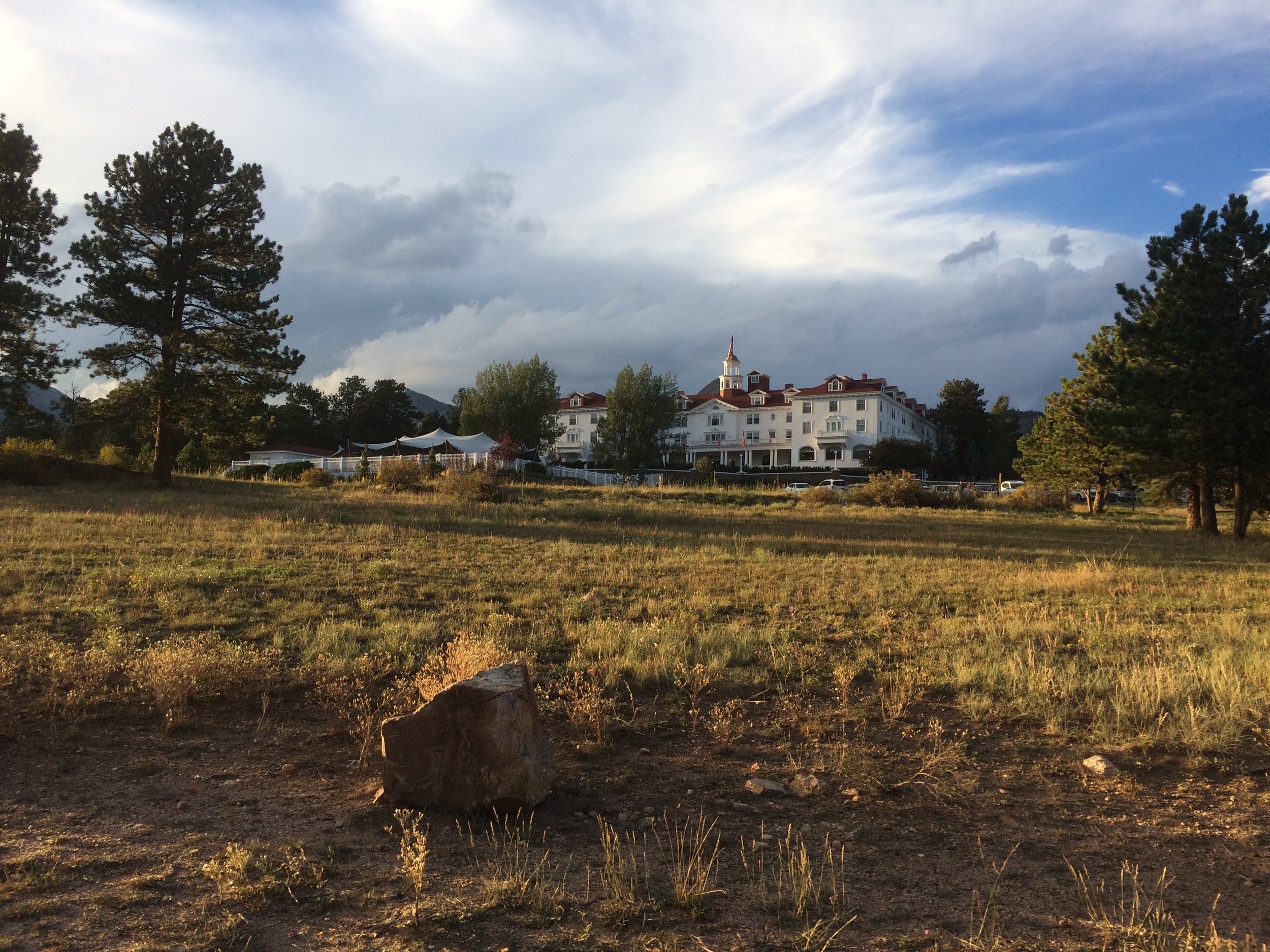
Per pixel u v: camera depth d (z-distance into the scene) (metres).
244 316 31.06
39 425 52.50
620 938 3.07
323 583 10.82
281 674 6.67
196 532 15.52
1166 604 11.81
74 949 2.88
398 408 98.06
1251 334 24.02
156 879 3.42
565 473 59.72
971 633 9.20
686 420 101.81
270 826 4.04
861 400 91.69
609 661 7.22
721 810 4.45
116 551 12.75
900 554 17.33
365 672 6.63
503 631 8.38
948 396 102.94
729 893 3.47
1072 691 6.79
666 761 5.18
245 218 31.27
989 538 22.34
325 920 3.15
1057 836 4.21
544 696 6.35
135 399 29.44
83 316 28.36
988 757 5.43
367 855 3.74
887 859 3.89
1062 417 42.00
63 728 5.30
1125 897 3.54
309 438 88.62
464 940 3.03
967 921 3.29
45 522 16.02
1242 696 6.42
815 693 6.80
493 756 4.23
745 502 35.62
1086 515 39.88
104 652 6.52
